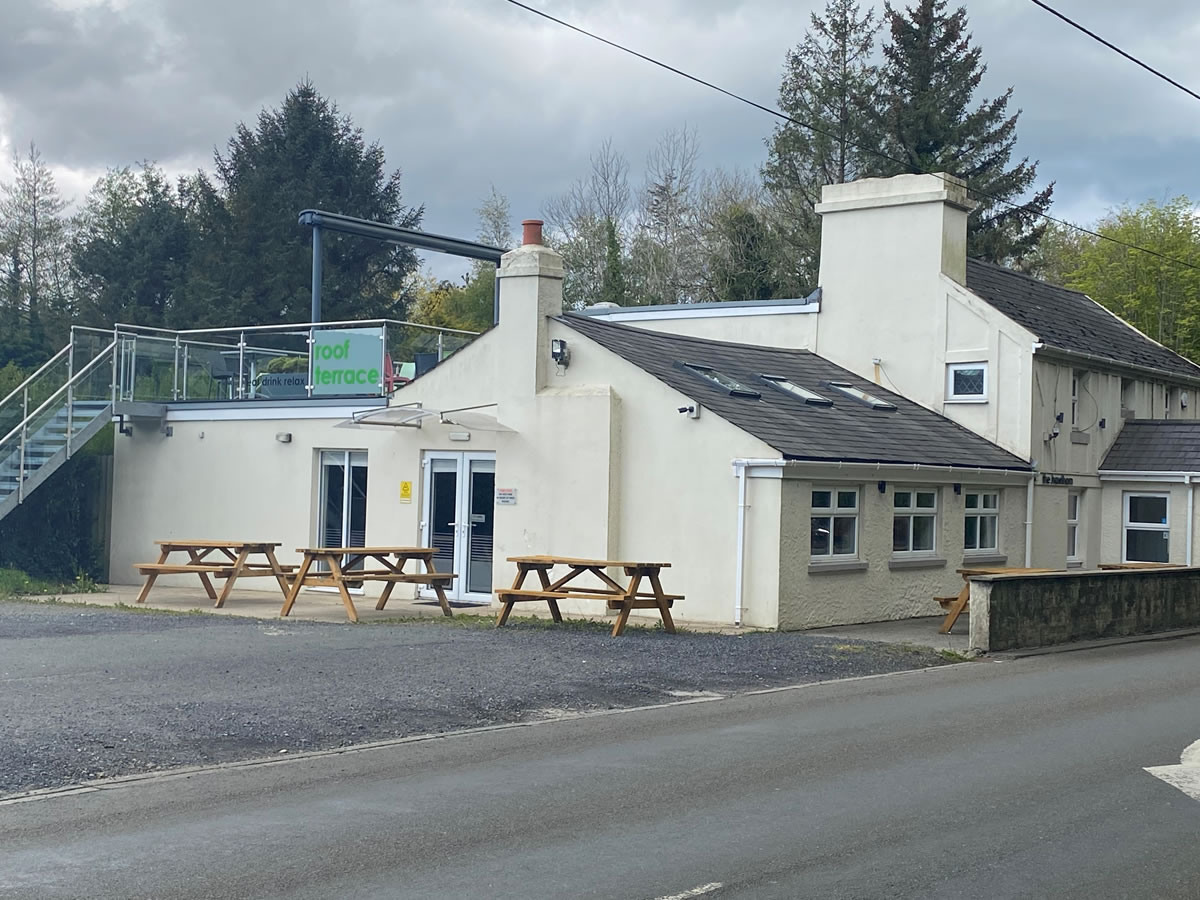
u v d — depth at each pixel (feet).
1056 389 84.74
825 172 168.25
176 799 26.84
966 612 73.05
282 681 40.40
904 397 85.56
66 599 69.97
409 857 22.67
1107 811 26.66
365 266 187.73
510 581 67.97
